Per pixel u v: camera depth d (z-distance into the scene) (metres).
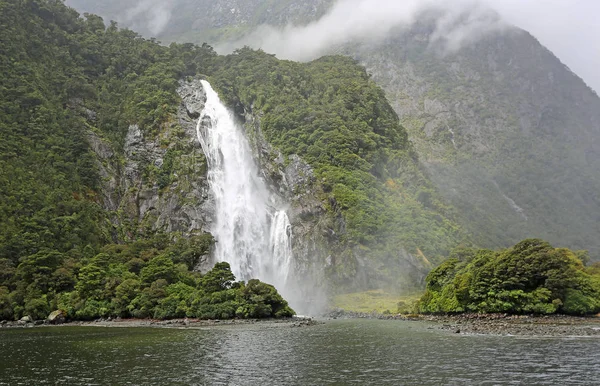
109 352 40.91
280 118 133.62
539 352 37.00
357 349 40.44
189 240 103.38
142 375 31.77
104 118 129.62
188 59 165.88
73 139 115.19
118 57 151.88
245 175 134.50
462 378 29.17
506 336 46.09
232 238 117.69
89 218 100.62
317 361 35.38
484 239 152.88
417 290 97.44
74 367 34.72
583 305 63.03
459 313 68.50
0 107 109.06
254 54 168.50
